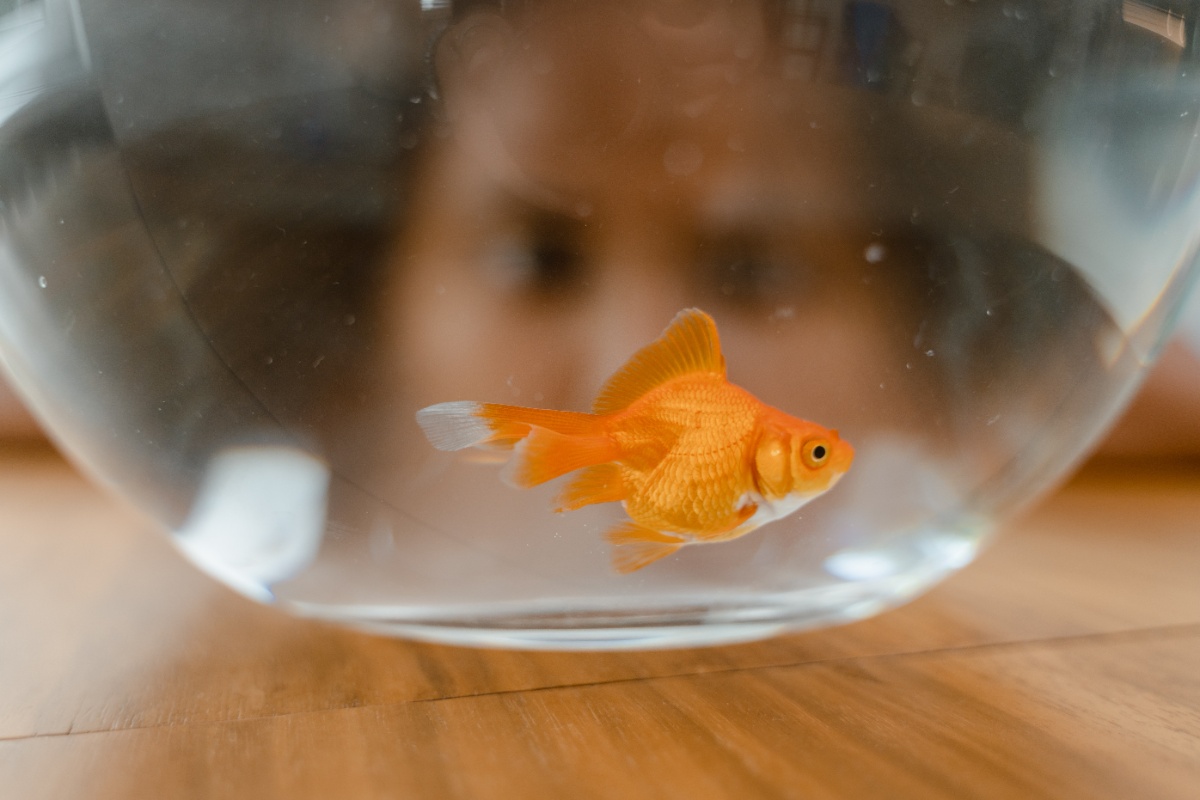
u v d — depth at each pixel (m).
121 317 0.17
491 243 0.16
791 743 0.16
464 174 0.16
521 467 0.16
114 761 0.16
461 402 0.16
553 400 0.16
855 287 0.16
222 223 0.16
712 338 0.16
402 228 0.16
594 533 0.17
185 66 0.16
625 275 0.16
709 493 0.16
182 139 0.16
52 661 0.20
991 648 0.21
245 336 0.16
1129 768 0.15
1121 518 0.37
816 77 0.16
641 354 0.16
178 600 0.24
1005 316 0.17
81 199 0.16
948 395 0.17
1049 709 0.17
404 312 0.16
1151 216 0.17
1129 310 0.18
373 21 0.16
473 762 0.15
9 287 0.17
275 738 0.16
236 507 0.17
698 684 0.18
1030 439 0.17
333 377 0.16
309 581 0.18
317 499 0.17
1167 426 0.52
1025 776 0.15
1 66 0.17
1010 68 0.16
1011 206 0.16
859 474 0.17
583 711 0.17
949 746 0.16
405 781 0.15
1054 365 0.17
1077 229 0.17
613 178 0.16
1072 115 0.16
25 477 0.45
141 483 0.18
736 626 0.19
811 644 0.21
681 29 0.15
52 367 0.18
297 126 0.16
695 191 0.16
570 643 0.19
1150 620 0.23
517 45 0.16
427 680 0.19
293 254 0.16
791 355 0.16
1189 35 0.17
